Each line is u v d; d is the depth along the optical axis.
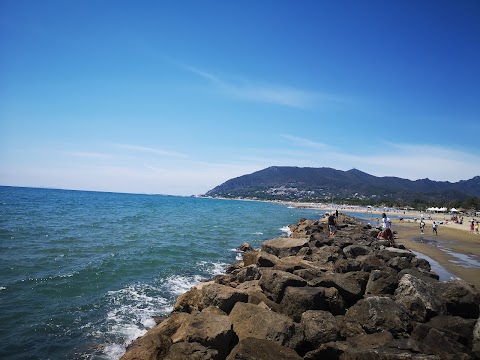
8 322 10.70
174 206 99.88
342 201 190.75
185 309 11.45
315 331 8.54
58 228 32.09
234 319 9.40
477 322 8.89
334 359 7.91
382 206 160.25
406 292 10.69
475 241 38.22
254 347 7.47
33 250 21.08
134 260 20.17
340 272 15.20
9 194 117.50
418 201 186.25
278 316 8.97
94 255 20.81
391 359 7.30
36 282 14.69
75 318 11.41
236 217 64.00
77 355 9.12
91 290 14.31
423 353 7.61
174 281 16.53
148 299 13.72
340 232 31.05
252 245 29.64
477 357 8.27
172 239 29.53
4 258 18.47
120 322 11.33
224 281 14.29
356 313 9.69
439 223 68.19
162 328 9.42
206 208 97.62
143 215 56.12
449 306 10.62
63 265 17.91
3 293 13.09
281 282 11.66
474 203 136.38
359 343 8.38
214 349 7.67
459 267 21.12
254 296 11.22
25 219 38.28
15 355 8.91
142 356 7.62
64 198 109.19
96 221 41.03
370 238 27.83
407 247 29.97
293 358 7.47
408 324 9.14
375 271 12.71
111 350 9.48
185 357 7.27
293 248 20.34
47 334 10.16
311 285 11.92
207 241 29.73
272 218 67.56
